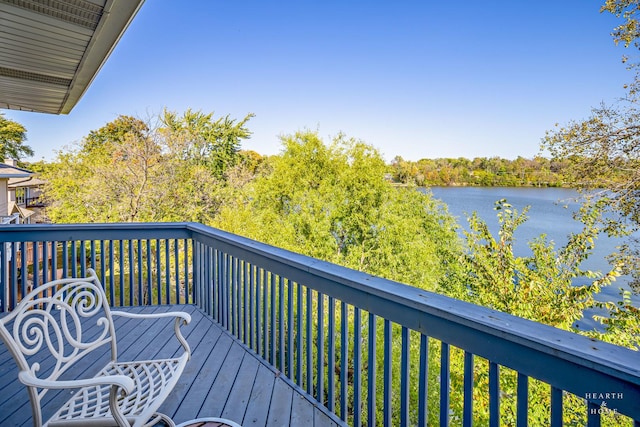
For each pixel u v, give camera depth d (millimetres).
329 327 1930
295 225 13758
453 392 6605
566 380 915
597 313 7824
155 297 9844
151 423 1652
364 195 13859
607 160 7199
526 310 7582
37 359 2562
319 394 2041
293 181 14148
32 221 20156
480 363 5852
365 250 13891
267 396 2133
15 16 2334
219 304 3232
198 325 3195
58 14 2322
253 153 19094
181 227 3676
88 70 3344
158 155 11992
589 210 7449
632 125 7020
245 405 2041
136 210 11336
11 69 3309
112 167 11555
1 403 2029
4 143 22281
